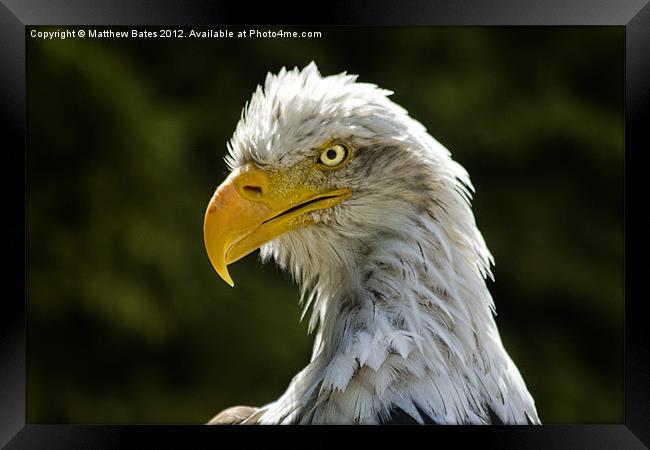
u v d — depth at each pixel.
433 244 4.50
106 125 11.52
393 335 4.27
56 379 11.45
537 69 11.88
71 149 11.50
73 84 11.44
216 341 11.34
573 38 11.84
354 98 4.74
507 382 4.56
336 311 4.70
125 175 11.53
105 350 11.48
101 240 11.52
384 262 4.55
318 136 4.70
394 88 11.77
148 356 11.46
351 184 4.70
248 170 4.80
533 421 4.74
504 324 11.73
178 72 11.65
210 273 11.43
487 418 4.33
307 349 11.23
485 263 4.62
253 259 11.30
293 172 4.74
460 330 4.38
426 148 4.64
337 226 4.73
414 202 4.61
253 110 4.94
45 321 11.46
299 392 4.62
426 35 11.84
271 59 11.78
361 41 11.85
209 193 11.55
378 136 4.66
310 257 4.93
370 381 4.19
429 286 4.43
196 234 11.52
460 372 4.31
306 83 4.84
